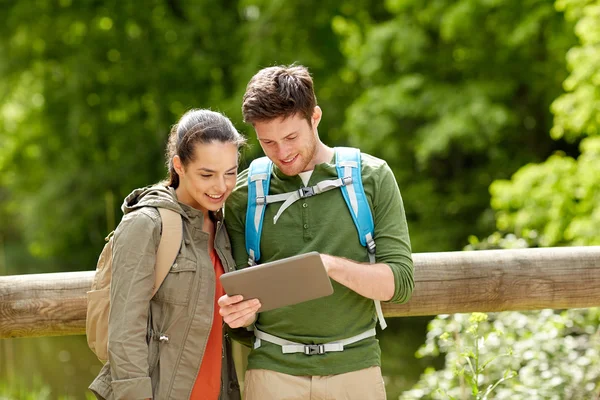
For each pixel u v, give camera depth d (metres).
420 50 12.27
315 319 2.98
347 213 3.01
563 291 3.68
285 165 2.94
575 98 8.07
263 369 3.03
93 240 17.70
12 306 3.51
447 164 13.31
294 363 2.98
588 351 4.66
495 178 12.70
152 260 2.81
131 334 2.72
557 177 8.24
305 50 14.06
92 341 2.96
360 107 12.21
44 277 3.56
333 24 13.88
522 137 12.99
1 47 16.89
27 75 17.84
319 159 3.07
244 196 3.14
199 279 2.87
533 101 12.62
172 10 16.12
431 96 11.91
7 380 8.12
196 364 2.85
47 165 18.19
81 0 15.98
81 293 3.53
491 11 11.47
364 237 3.00
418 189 12.84
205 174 2.83
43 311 3.52
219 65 15.22
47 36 16.55
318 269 2.65
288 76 2.89
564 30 10.66
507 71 12.20
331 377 2.98
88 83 15.98
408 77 12.09
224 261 3.03
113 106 16.55
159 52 15.91
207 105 14.97
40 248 17.88
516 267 3.65
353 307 3.02
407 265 2.97
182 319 2.84
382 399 3.04
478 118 11.35
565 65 11.34
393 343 11.74
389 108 11.90
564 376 4.49
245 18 15.70
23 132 18.61
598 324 5.05
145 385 2.69
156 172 16.59
